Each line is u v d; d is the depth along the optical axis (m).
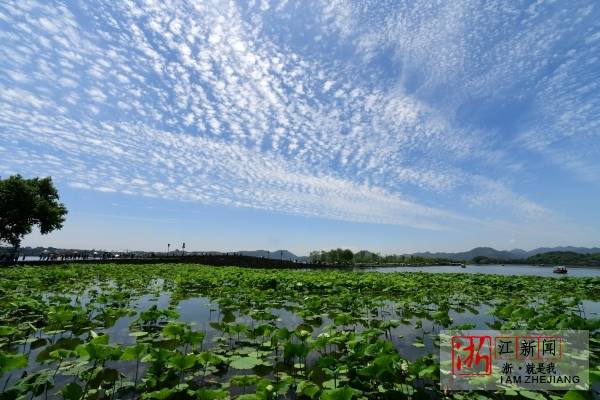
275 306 12.84
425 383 5.57
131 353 5.08
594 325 7.54
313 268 61.12
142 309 12.16
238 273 24.97
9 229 36.31
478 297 16.41
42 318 9.75
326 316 11.20
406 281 20.77
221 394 4.37
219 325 9.43
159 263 42.50
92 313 11.10
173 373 5.29
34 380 4.73
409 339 8.50
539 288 19.36
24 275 19.78
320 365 5.46
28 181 40.41
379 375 5.00
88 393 5.08
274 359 6.79
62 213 42.28
